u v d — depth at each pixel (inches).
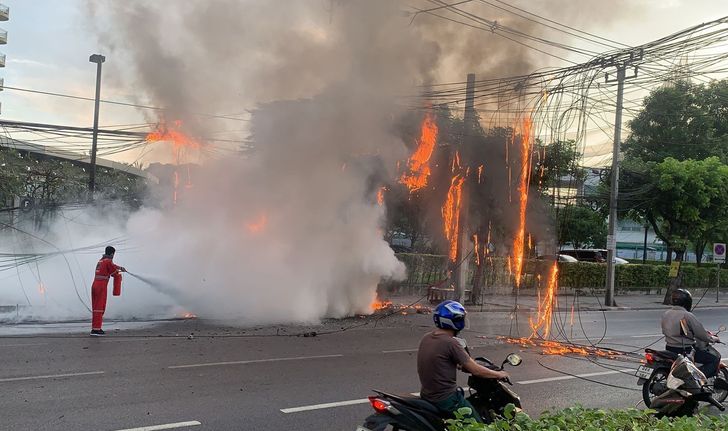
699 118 1439.5
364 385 325.4
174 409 265.4
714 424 196.9
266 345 441.7
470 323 641.6
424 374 188.5
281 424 250.5
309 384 323.3
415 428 179.8
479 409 199.9
